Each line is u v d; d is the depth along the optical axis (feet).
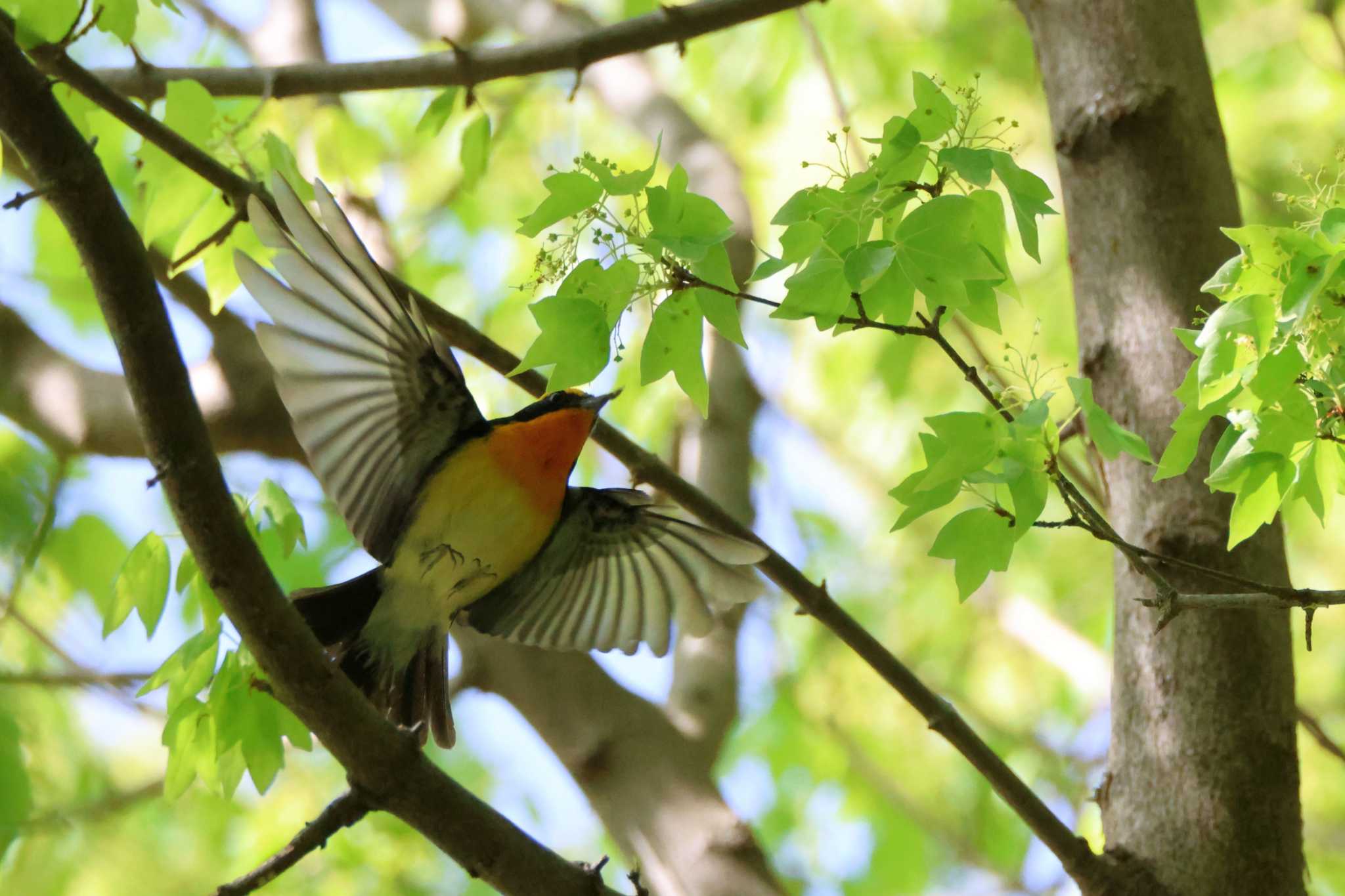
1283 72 52.31
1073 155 26.84
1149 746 23.81
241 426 34.76
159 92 31.99
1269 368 17.17
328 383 25.85
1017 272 54.29
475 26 53.06
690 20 31.60
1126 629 24.68
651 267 20.11
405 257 52.06
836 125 52.65
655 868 30.50
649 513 31.04
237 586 20.10
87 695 37.17
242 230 30.94
